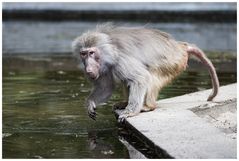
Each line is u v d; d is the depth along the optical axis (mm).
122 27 18375
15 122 17969
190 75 26375
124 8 47969
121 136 16562
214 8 48188
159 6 48125
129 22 46719
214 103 18844
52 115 18781
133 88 17484
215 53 33531
